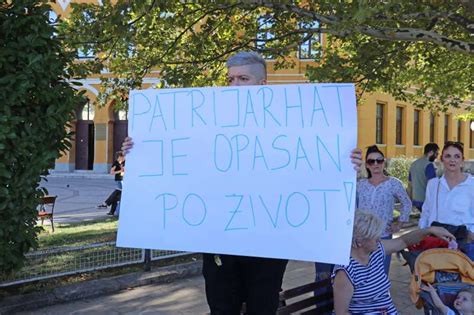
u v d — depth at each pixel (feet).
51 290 20.11
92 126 110.52
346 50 37.37
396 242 13.32
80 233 33.83
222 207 8.60
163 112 9.18
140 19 28.09
